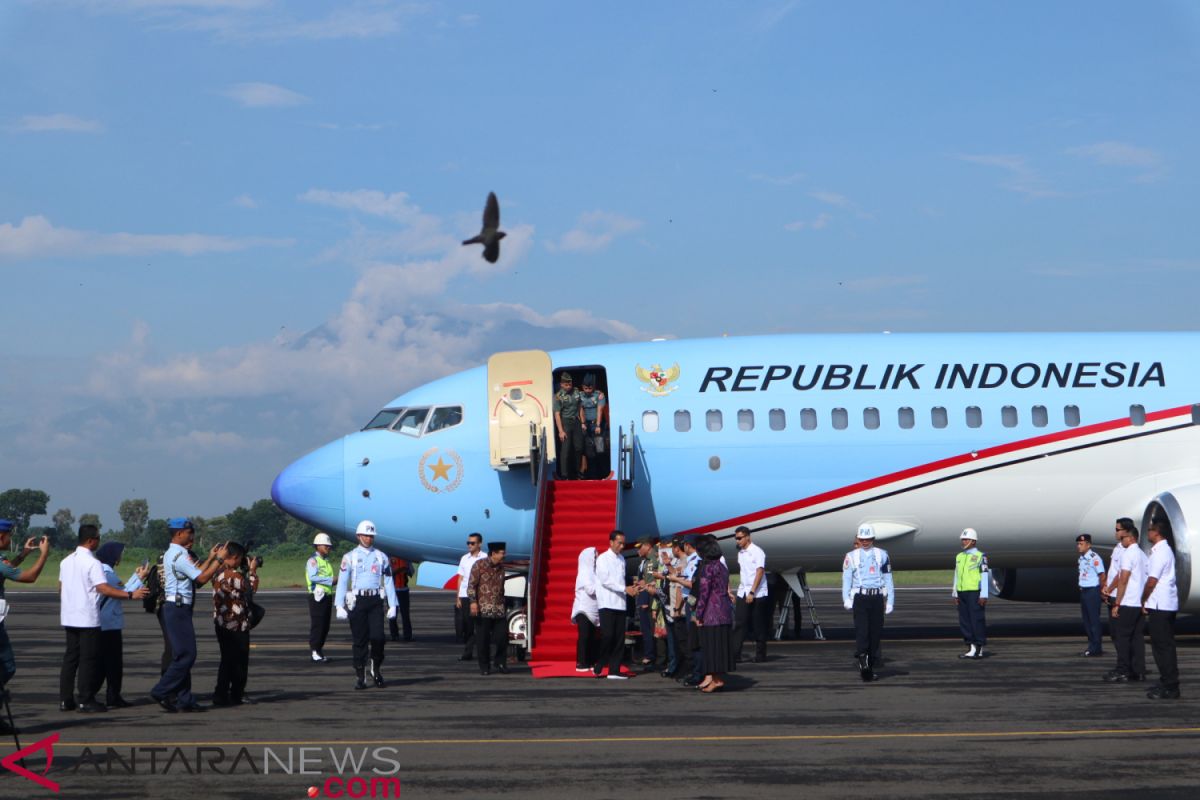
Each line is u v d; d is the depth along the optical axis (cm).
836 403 2344
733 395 2345
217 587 1566
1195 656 2073
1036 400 2362
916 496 2334
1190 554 2169
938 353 2408
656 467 2312
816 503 2322
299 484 2411
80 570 1520
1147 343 2455
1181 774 1130
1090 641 2095
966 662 2014
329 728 1392
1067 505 2361
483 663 1886
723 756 1217
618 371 2377
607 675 1852
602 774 1137
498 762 1195
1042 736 1321
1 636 1360
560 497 2228
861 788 1077
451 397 2397
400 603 2514
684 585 1808
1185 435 2358
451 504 2342
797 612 2514
